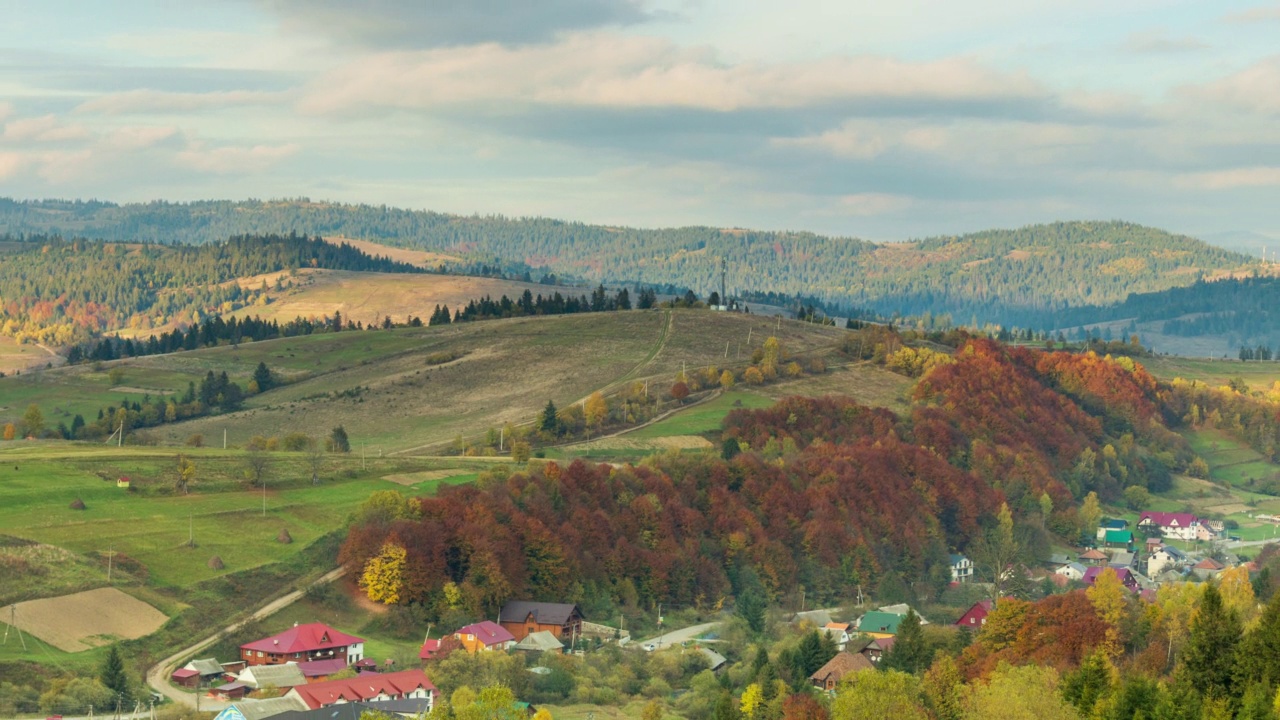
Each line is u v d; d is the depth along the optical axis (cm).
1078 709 13062
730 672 18188
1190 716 12094
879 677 13862
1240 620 15250
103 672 15062
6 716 13825
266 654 16938
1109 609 16738
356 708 14238
